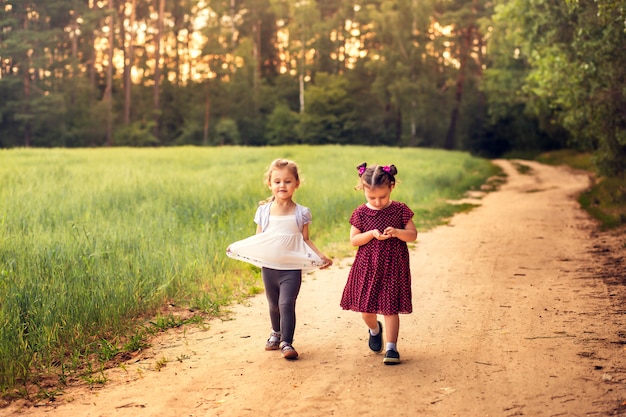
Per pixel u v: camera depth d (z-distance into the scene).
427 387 4.64
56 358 5.46
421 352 5.52
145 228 10.06
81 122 67.06
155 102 78.06
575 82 18.56
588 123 21.91
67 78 65.44
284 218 5.54
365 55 84.88
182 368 5.23
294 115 79.25
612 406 4.22
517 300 7.51
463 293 7.92
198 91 80.75
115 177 17.98
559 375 4.85
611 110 19.02
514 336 5.98
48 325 5.79
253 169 23.39
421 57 73.19
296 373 5.01
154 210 12.11
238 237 10.23
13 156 29.12
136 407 4.39
